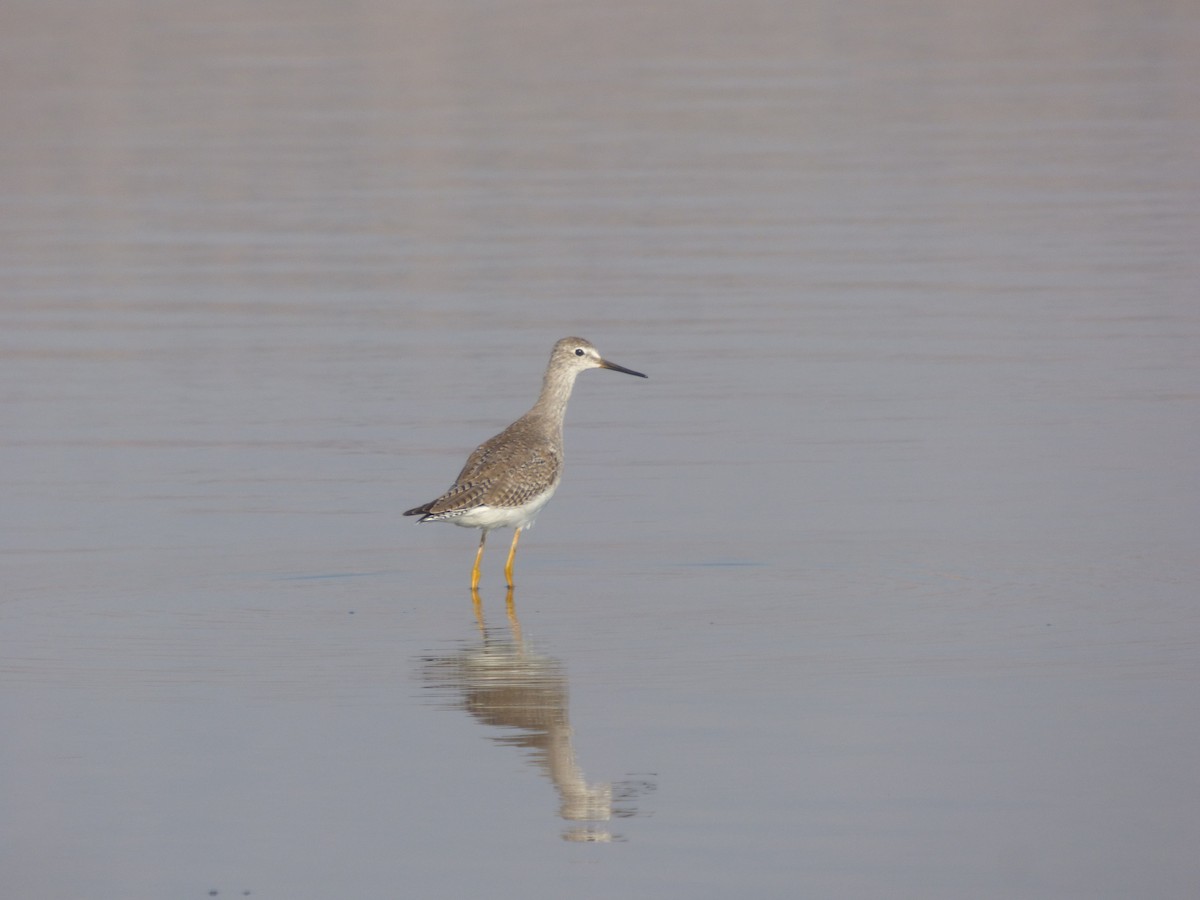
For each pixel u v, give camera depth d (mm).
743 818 9125
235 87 47812
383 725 10523
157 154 38969
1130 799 9234
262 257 28875
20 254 29391
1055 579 13266
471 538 15016
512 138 40156
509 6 62281
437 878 8570
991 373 20500
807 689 10977
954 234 29406
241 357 22250
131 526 15367
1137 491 15719
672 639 12102
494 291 25859
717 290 25609
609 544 14656
